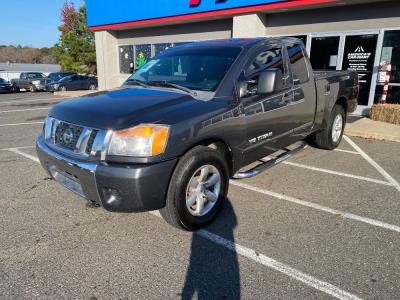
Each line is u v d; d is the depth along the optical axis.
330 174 5.31
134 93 3.86
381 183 4.95
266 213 3.99
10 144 7.27
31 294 2.65
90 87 26.45
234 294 2.67
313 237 3.47
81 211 4.01
